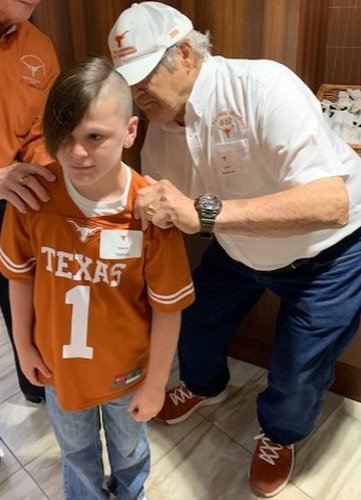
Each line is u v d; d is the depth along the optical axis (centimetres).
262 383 194
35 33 137
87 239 97
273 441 158
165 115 115
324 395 150
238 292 155
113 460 136
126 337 107
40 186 97
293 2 144
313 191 104
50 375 114
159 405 116
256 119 109
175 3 158
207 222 101
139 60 105
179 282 102
